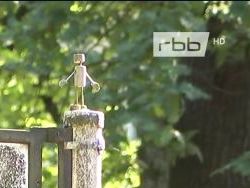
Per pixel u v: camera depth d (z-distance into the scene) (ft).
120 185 43.80
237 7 39.55
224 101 43.55
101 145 22.06
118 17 44.24
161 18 41.57
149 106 41.83
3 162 21.83
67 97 47.60
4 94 48.88
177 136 42.11
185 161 44.04
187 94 40.96
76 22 44.01
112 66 44.04
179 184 44.21
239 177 42.19
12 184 21.80
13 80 47.39
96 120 21.94
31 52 44.78
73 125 21.94
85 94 41.37
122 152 43.98
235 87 43.34
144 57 42.78
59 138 21.88
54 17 44.34
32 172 21.85
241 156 37.09
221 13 40.63
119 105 42.63
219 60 41.68
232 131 43.39
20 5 45.80
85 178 21.91
